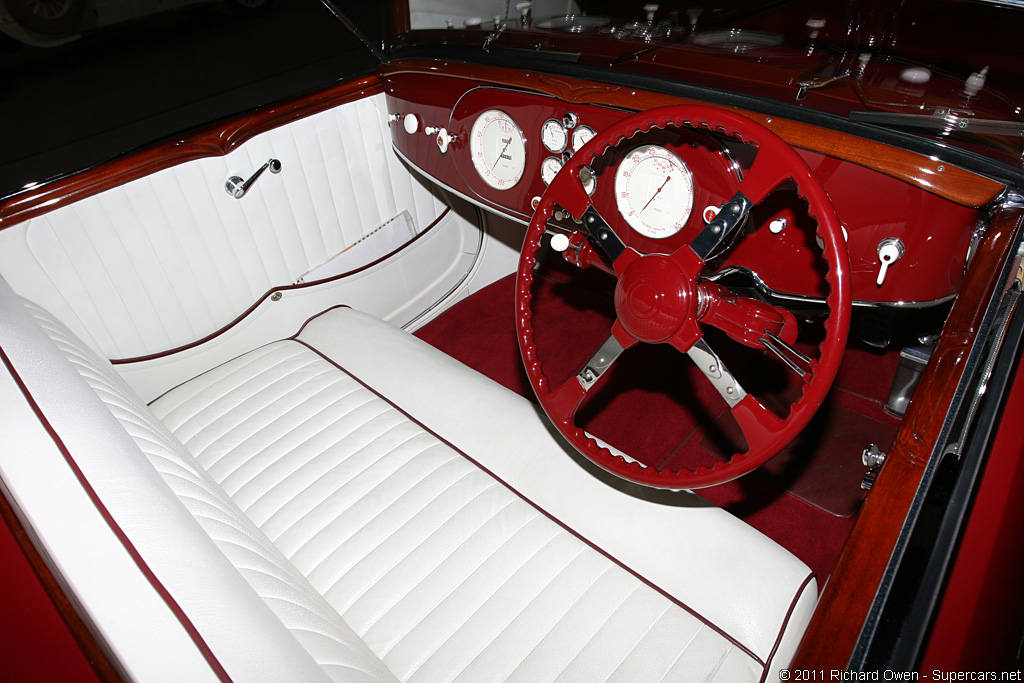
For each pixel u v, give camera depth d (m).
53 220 1.23
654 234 1.21
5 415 0.66
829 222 0.77
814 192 0.77
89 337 1.36
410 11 1.52
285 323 1.69
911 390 1.64
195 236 1.43
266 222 1.54
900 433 0.71
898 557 0.61
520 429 1.21
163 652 0.49
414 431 1.23
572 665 0.87
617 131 0.91
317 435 1.23
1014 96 1.02
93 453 0.65
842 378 1.79
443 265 2.02
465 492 1.10
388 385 1.35
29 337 0.86
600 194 1.25
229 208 1.46
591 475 1.12
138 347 1.45
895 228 0.97
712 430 1.73
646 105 1.13
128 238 1.34
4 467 0.62
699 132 1.03
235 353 1.63
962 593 0.65
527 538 1.03
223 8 4.60
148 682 0.48
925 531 0.64
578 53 1.28
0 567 0.55
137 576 0.54
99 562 0.55
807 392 0.79
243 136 1.42
